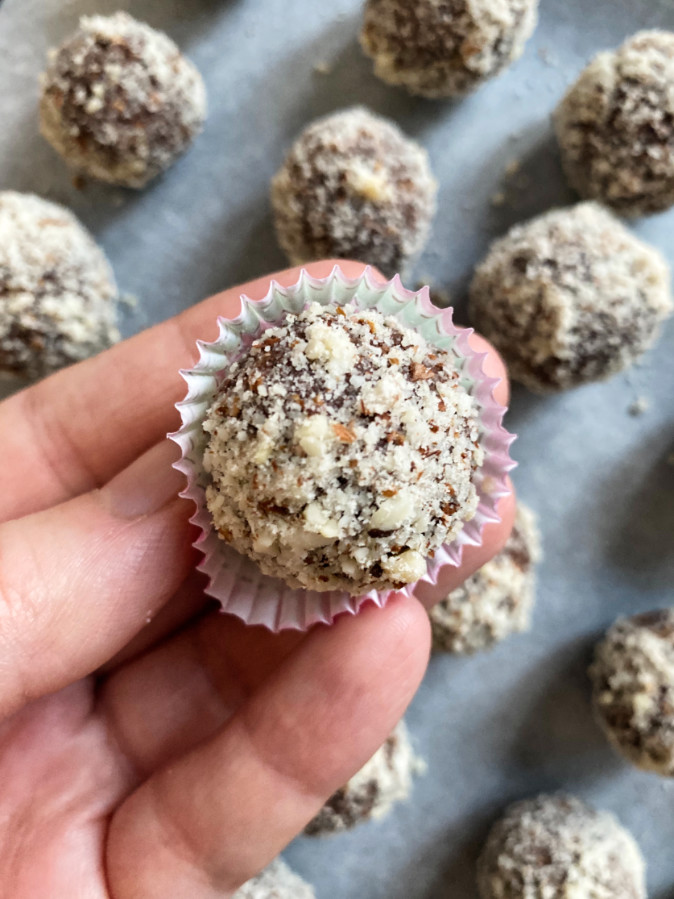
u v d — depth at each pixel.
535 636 0.14
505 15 0.12
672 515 0.14
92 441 0.11
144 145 0.13
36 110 0.14
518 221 0.14
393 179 0.12
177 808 0.09
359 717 0.09
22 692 0.09
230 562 0.09
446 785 0.14
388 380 0.08
